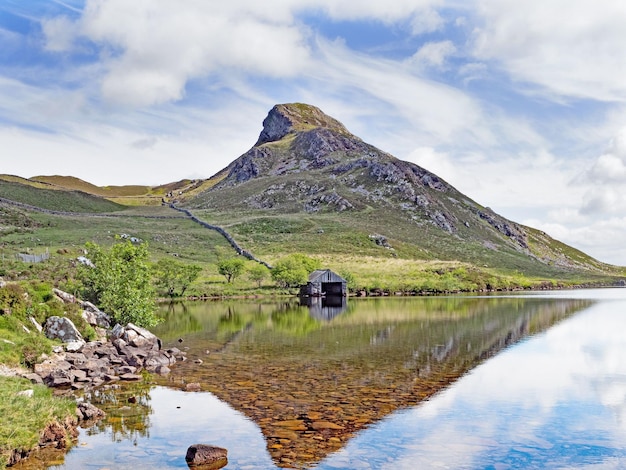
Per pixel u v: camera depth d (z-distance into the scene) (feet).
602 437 54.85
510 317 181.78
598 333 137.90
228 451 49.75
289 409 63.82
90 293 135.64
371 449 50.29
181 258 388.37
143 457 48.47
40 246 327.26
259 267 341.00
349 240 522.47
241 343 119.24
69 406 59.52
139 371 87.61
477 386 76.95
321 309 217.15
